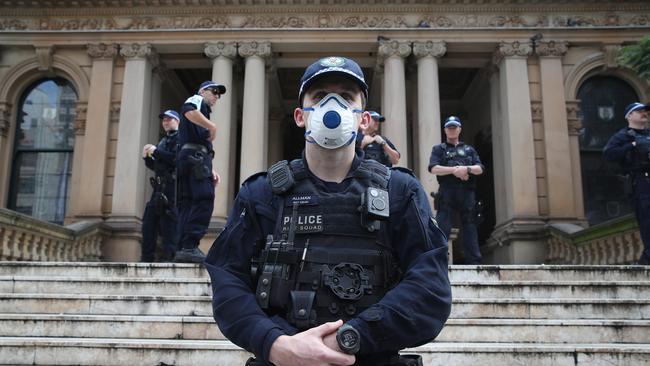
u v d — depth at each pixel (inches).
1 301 222.4
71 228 508.1
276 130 778.8
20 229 401.1
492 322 199.5
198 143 264.5
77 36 634.2
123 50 627.8
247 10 634.8
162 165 324.5
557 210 592.7
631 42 622.8
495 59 644.7
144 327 200.5
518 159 601.6
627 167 283.9
